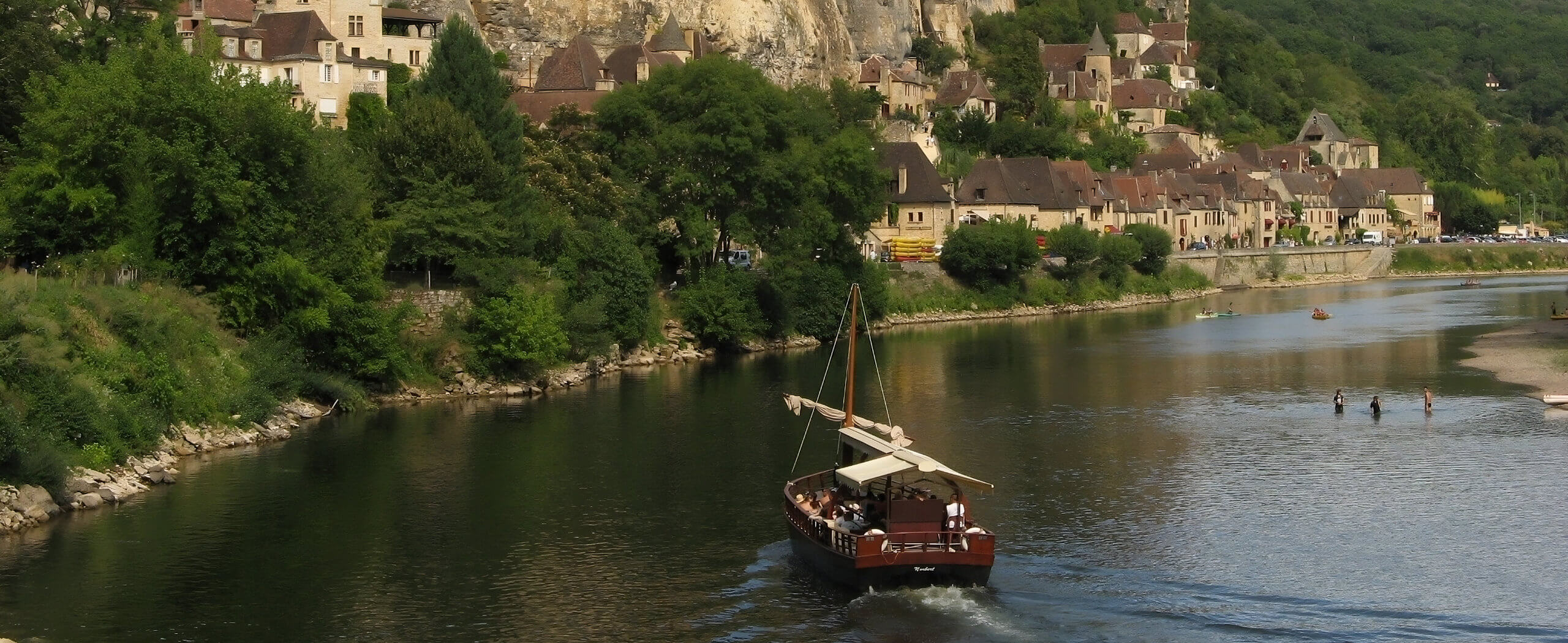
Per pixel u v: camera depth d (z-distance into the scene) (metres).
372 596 52.91
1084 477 70.94
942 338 137.25
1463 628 49.03
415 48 157.75
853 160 133.25
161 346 75.81
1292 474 71.44
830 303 132.75
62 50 103.81
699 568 56.03
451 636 49.06
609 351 110.44
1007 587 53.31
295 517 62.94
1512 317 155.75
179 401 74.69
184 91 83.62
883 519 54.78
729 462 74.12
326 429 82.62
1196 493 67.38
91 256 79.62
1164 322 155.88
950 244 166.38
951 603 51.56
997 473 71.94
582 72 166.38
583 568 56.19
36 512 60.75
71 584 53.38
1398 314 162.38
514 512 63.97
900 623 49.66
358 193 92.19
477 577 55.06
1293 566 55.69
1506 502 65.19
